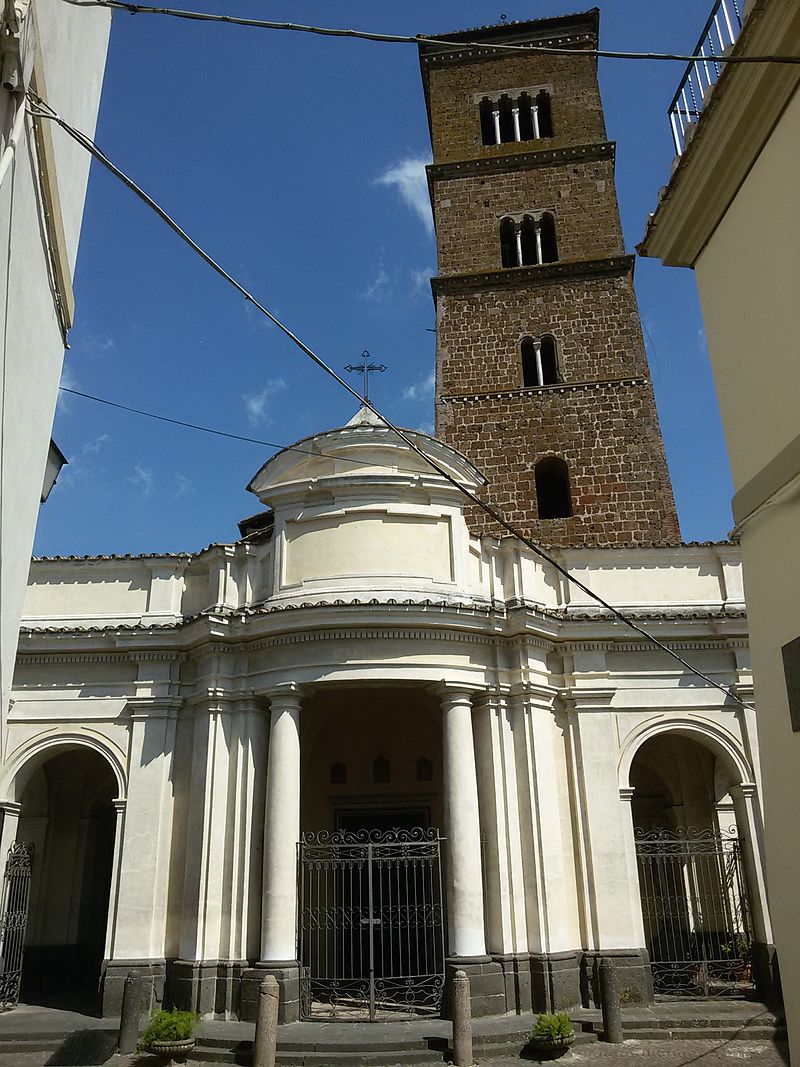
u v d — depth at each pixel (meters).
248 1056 15.38
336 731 24.53
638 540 28.39
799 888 7.38
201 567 22.02
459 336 32.69
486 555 21.50
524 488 29.70
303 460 21.25
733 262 9.00
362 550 20.20
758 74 8.03
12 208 7.00
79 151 9.97
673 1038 16.80
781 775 7.73
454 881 18.11
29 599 21.92
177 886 19.44
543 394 31.08
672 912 24.14
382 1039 15.77
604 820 19.88
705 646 21.27
